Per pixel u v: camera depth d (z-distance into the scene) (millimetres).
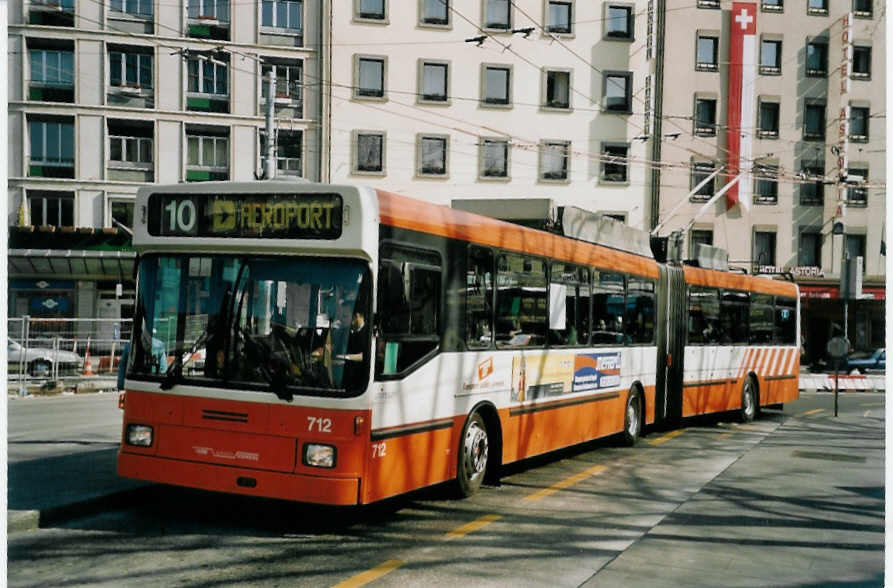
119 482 8688
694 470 11812
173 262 7836
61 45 36500
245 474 7324
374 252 7340
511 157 41062
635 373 14164
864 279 44688
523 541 7547
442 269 8453
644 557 7121
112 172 37031
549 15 41438
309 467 7176
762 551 7449
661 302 15250
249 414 7352
